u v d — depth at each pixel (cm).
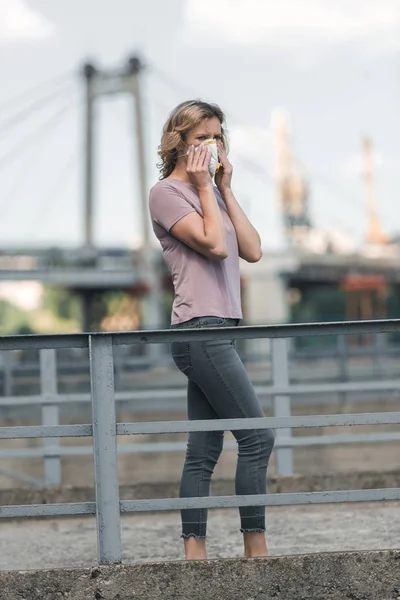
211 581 912
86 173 10925
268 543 1330
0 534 1562
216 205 979
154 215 1002
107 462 925
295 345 5369
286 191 14575
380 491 938
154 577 909
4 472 2097
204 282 984
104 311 10306
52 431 933
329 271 10419
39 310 19762
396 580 920
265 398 3347
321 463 2936
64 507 928
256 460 988
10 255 8462
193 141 1017
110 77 10956
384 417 944
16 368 3109
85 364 3484
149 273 9450
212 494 1783
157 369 3866
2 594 898
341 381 3897
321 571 919
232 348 987
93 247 8969
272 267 9938
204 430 935
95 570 907
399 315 11206
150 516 1722
